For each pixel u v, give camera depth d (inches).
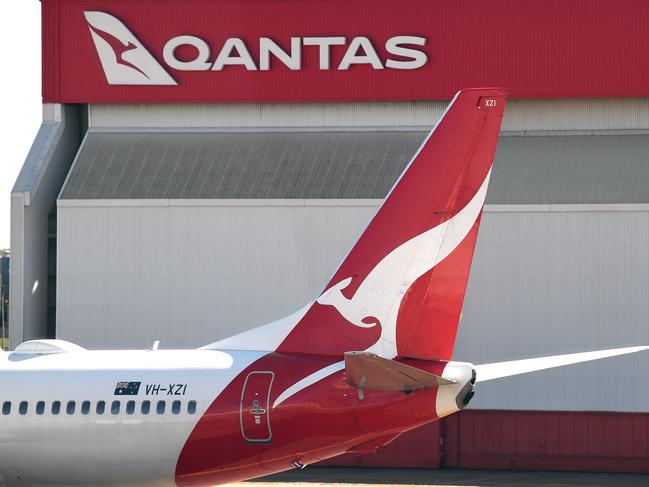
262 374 3742.6
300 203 7091.5
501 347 6820.9
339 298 3742.6
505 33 7509.8
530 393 6732.3
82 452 3882.9
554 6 7450.8
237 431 3715.6
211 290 7180.1
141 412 3811.5
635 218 6747.1
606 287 6761.8
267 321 7111.2
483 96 3582.7
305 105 7785.4
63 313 7298.2
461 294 3612.2
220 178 7357.3
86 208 7298.2
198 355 3909.9
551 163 7204.7
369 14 7667.3
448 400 3548.2
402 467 6274.6
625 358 6707.7
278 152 7564.0
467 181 3597.4
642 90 7377.0
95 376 3927.2
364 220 7022.6
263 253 7135.8
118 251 7268.7
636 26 7381.9
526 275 6825.8
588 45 7426.2
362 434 3624.5
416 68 7603.4
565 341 6776.6
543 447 6176.2
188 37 7815.0
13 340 7406.5
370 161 7367.1
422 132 7623.0
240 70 7785.4
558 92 7445.9
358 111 7736.2
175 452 3789.4
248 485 5433.1
